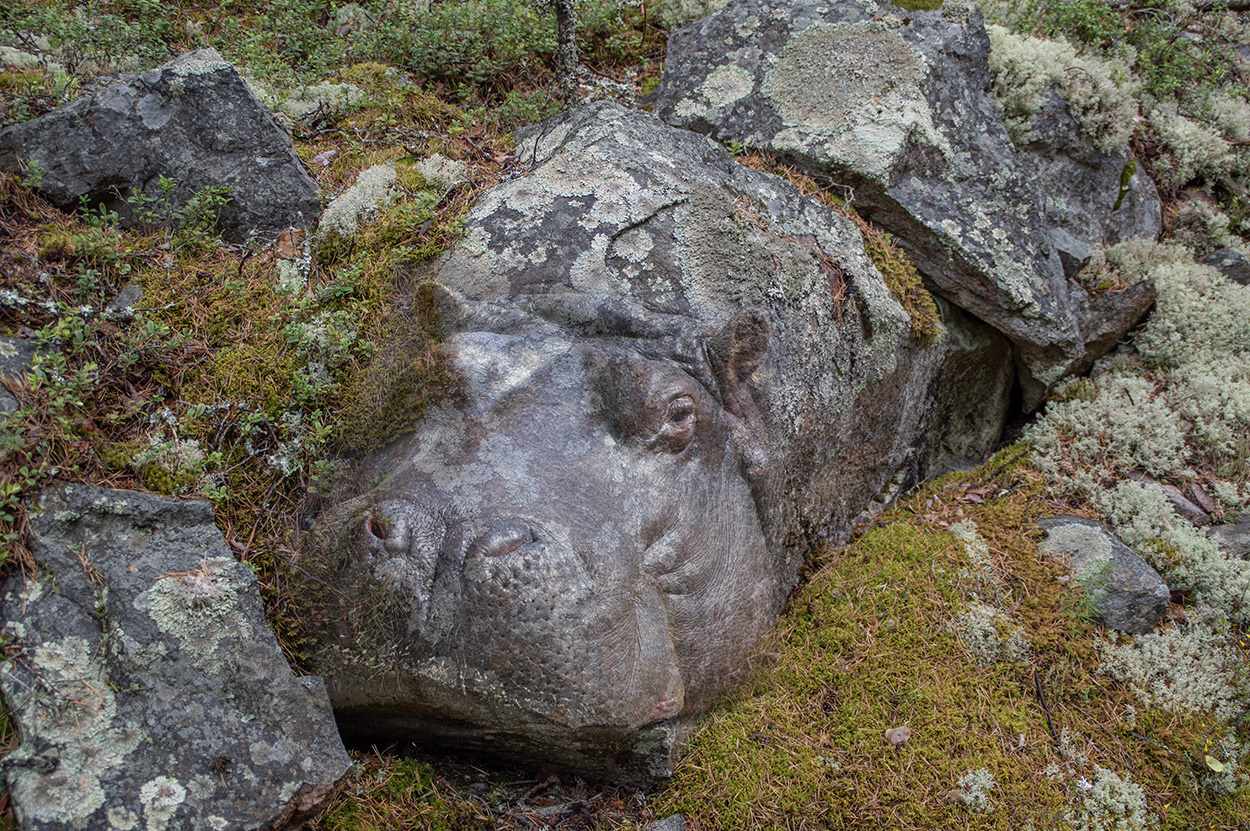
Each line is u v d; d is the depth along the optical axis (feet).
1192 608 14.05
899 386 15.66
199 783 8.43
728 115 17.69
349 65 18.79
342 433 11.43
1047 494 15.80
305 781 8.82
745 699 11.44
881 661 12.31
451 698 9.12
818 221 15.06
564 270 12.16
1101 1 24.30
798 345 12.99
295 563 10.12
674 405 10.51
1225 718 12.59
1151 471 15.96
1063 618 13.24
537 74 20.52
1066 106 20.06
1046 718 12.06
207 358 11.94
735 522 11.33
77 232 12.48
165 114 13.61
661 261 12.35
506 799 10.22
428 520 9.29
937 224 16.28
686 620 10.47
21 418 9.51
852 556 14.24
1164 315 18.48
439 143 16.06
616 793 10.46
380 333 12.39
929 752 11.18
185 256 13.09
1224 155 22.36
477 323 11.12
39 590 8.93
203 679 8.97
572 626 8.93
